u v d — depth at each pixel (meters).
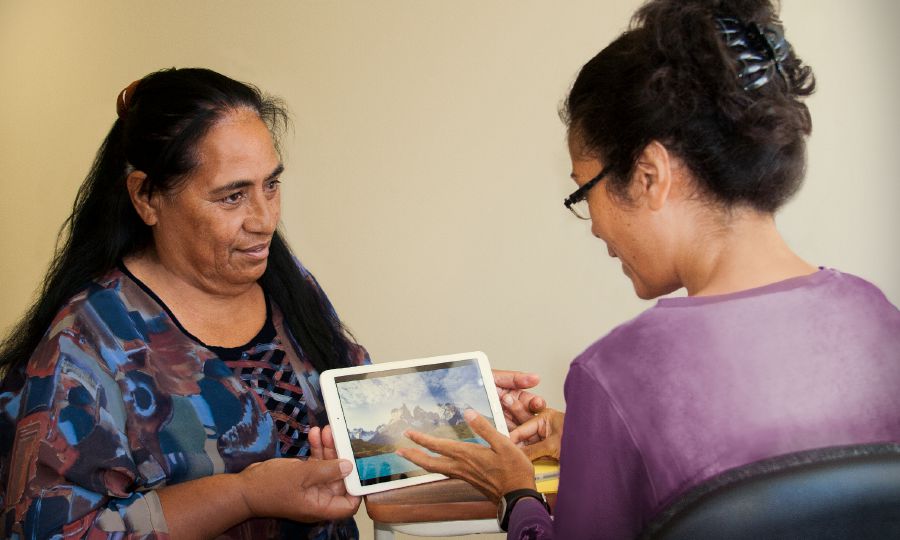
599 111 0.91
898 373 0.81
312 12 3.37
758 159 0.85
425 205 3.22
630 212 0.91
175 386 1.30
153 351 1.31
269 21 3.45
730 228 0.87
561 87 3.02
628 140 0.88
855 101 2.74
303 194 3.38
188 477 1.28
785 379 0.80
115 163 1.36
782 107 0.84
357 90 3.30
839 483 0.73
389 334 3.27
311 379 1.46
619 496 0.83
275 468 1.24
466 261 3.17
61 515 1.15
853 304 0.84
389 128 3.26
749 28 0.87
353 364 1.56
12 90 4.16
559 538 0.87
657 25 0.87
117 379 1.27
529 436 1.45
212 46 3.58
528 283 3.10
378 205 3.28
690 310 0.84
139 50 3.75
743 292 0.85
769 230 0.88
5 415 1.30
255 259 1.35
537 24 3.04
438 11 3.18
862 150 2.75
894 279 2.77
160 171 1.29
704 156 0.85
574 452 0.86
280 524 1.36
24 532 1.15
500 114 3.11
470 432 1.40
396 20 3.24
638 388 0.83
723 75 0.83
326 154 3.35
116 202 1.36
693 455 0.78
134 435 1.25
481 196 3.14
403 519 1.27
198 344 1.35
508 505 1.09
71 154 3.95
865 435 0.78
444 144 3.19
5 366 1.34
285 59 3.42
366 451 1.32
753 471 0.75
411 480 1.32
